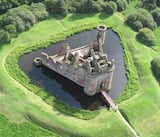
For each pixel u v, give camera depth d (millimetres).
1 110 141625
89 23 195625
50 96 151250
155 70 170625
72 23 193500
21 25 178125
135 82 164875
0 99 145500
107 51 181375
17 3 192000
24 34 178375
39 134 136500
